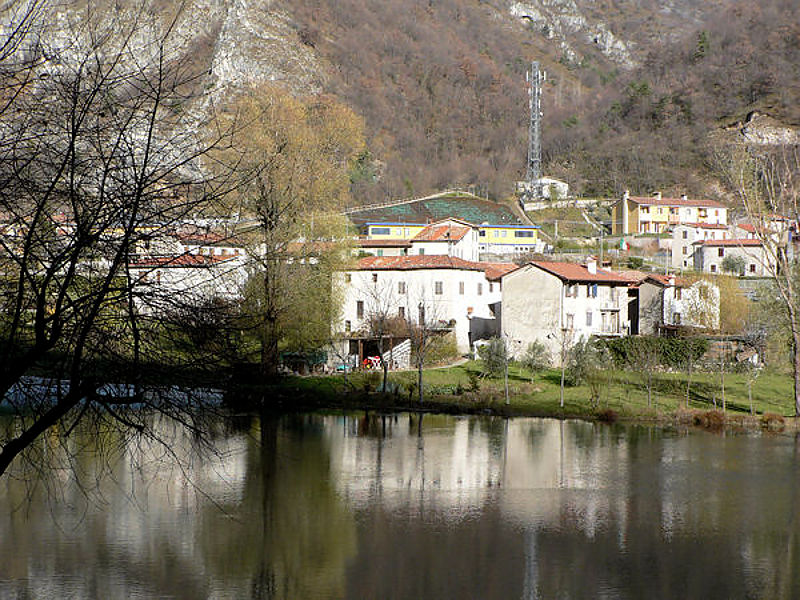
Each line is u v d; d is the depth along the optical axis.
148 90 24.58
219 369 26.02
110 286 24.67
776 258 114.62
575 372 124.75
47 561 53.09
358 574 51.81
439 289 163.25
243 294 35.47
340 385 126.31
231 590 48.84
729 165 146.50
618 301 162.75
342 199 134.00
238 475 76.44
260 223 95.31
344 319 157.12
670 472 80.75
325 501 68.31
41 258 23.62
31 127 23.86
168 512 63.94
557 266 158.25
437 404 116.62
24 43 23.70
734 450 91.50
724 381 133.12
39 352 22.56
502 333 156.75
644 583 50.97
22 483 68.62
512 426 104.75
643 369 127.56
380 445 91.69
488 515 65.31
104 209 23.92
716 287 166.00
